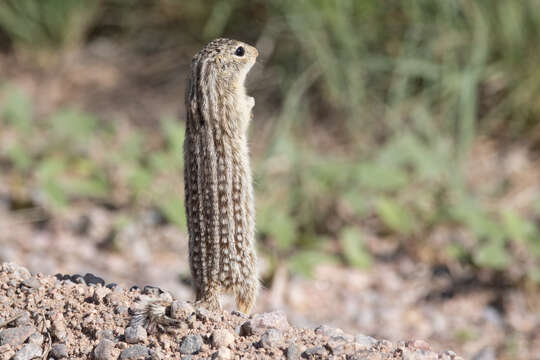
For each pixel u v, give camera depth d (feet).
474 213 37.58
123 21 55.52
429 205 40.47
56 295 21.20
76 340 19.74
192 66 20.20
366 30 45.29
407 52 44.50
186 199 20.43
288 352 18.75
